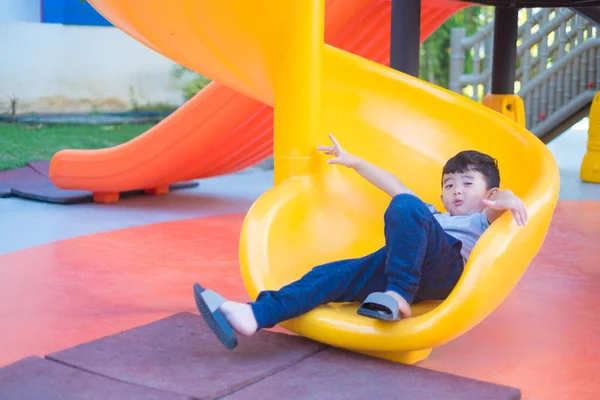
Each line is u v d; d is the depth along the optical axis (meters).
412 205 2.19
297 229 2.70
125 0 3.16
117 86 8.20
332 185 2.87
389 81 3.11
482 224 2.46
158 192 6.39
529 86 8.32
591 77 8.16
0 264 3.86
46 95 7.75
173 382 1.97
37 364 2.10
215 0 2.88
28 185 6.48
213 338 2.33
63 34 7.82
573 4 5.35
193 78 8.74
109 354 2.18
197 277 3.61
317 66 2.82
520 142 2.88
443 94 3.08
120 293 3.33
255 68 3.15
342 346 2.23
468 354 2.59
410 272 2.15
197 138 5.39
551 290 3.39
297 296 2.22
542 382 2.34
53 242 4.38
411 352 2.43
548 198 2.41
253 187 6.89
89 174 5.85
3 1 7.61
